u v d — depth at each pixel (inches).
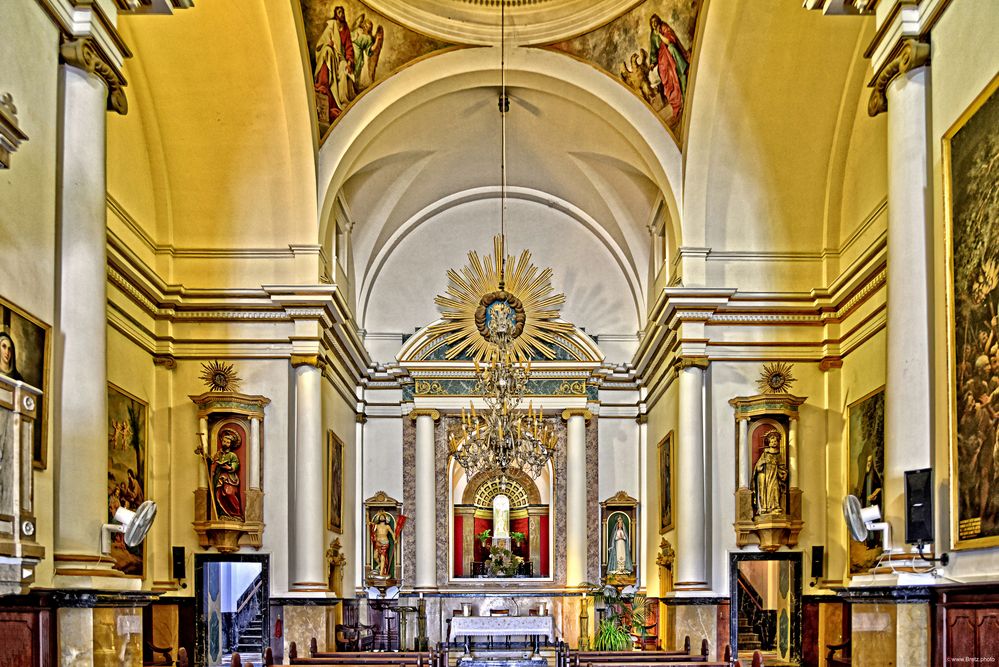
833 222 630.5
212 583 692.7
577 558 802.2
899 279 312.8
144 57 560.4
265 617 601.9
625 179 762.2
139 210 595.5
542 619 678.5
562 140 745.0
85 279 305.3
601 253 847.1
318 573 611.5
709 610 608.7
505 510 837.2
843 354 614.5
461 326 830.5
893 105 320.5
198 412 610.9
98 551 303.6
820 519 615.8
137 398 577.6
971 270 275.6
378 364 831.1
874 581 306.5
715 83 599.2
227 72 572.4
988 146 265.7
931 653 284.0
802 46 560.1
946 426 291.4
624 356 845.8
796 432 619.2
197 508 601.6
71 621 284.8
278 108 595.5
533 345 831.7
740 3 545.0
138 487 573.6
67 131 304.3
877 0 330.0
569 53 636.1
